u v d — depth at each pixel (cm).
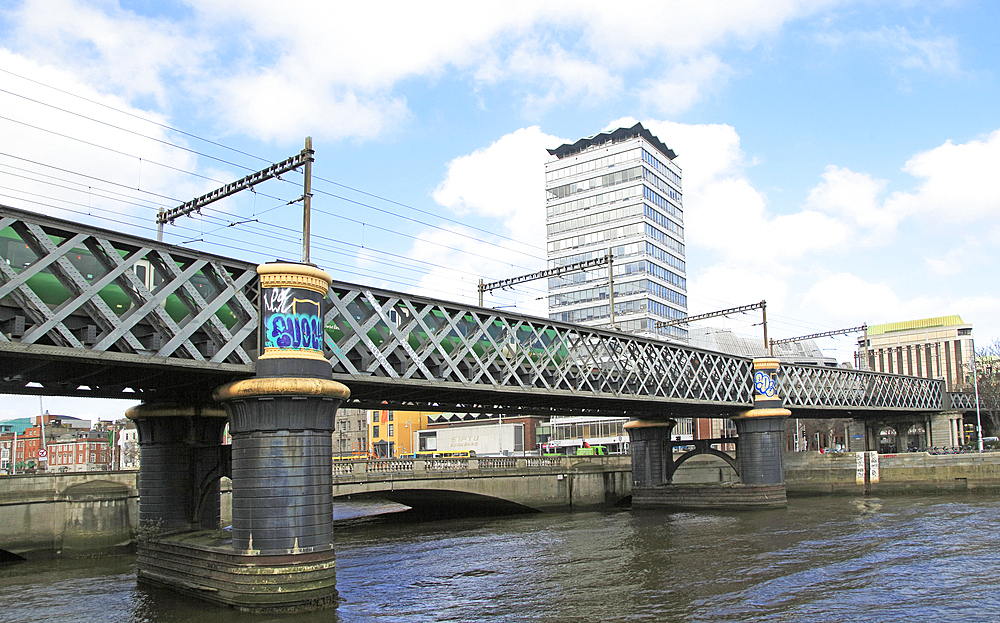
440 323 3703
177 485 3147
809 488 7812
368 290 3102
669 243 14062
